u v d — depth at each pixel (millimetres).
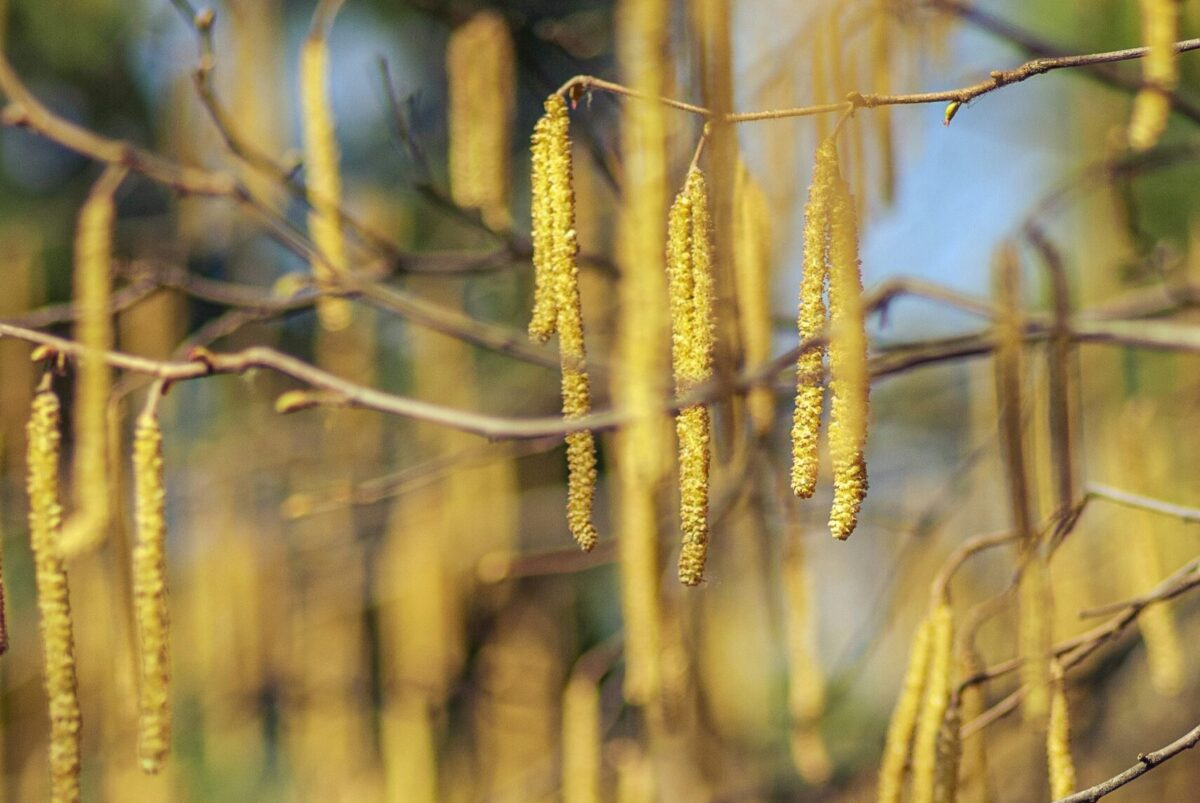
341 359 1147
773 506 788
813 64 680
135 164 741
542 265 618
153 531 627
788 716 1127
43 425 627
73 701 626
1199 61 1072
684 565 610
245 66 837
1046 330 678
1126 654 949
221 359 650
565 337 618
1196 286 791
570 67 872
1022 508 647
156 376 643
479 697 1136
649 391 622
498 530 1142
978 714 674
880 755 1076
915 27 724
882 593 892
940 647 652
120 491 648
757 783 1064
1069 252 1040
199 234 1123
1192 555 860
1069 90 1069
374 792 1153
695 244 611
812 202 600
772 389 707
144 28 1072
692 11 634
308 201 751
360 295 777
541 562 843
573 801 792
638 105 624
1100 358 979
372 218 917
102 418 662
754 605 1027
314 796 1155
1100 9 1078
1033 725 679
